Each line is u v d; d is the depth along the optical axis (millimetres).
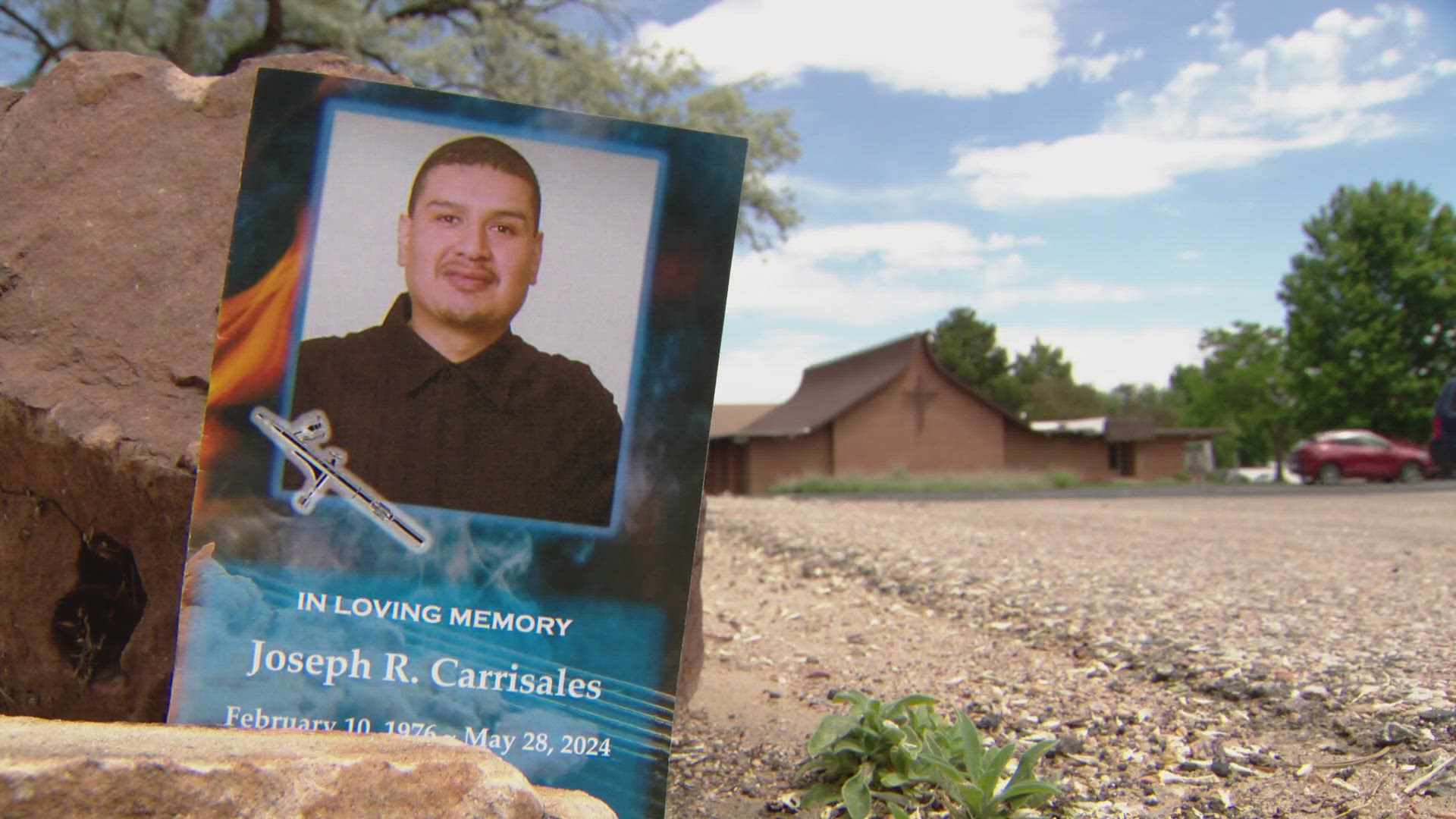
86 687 3098
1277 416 48875
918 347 35375
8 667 3205
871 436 34656
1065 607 5953
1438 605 5574
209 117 3244
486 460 2572
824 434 34500
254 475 2510
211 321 3012
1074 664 4895
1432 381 43375
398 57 17016
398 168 2584
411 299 2574
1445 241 45156
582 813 2307
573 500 2594
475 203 2596
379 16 18047
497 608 2553
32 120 3234
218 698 2457
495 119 2615
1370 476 28094
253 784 1744
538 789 2400
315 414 2535
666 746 2584
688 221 2660
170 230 3102
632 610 2596
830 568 8031
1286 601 5879
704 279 2660
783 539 9312
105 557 3145
